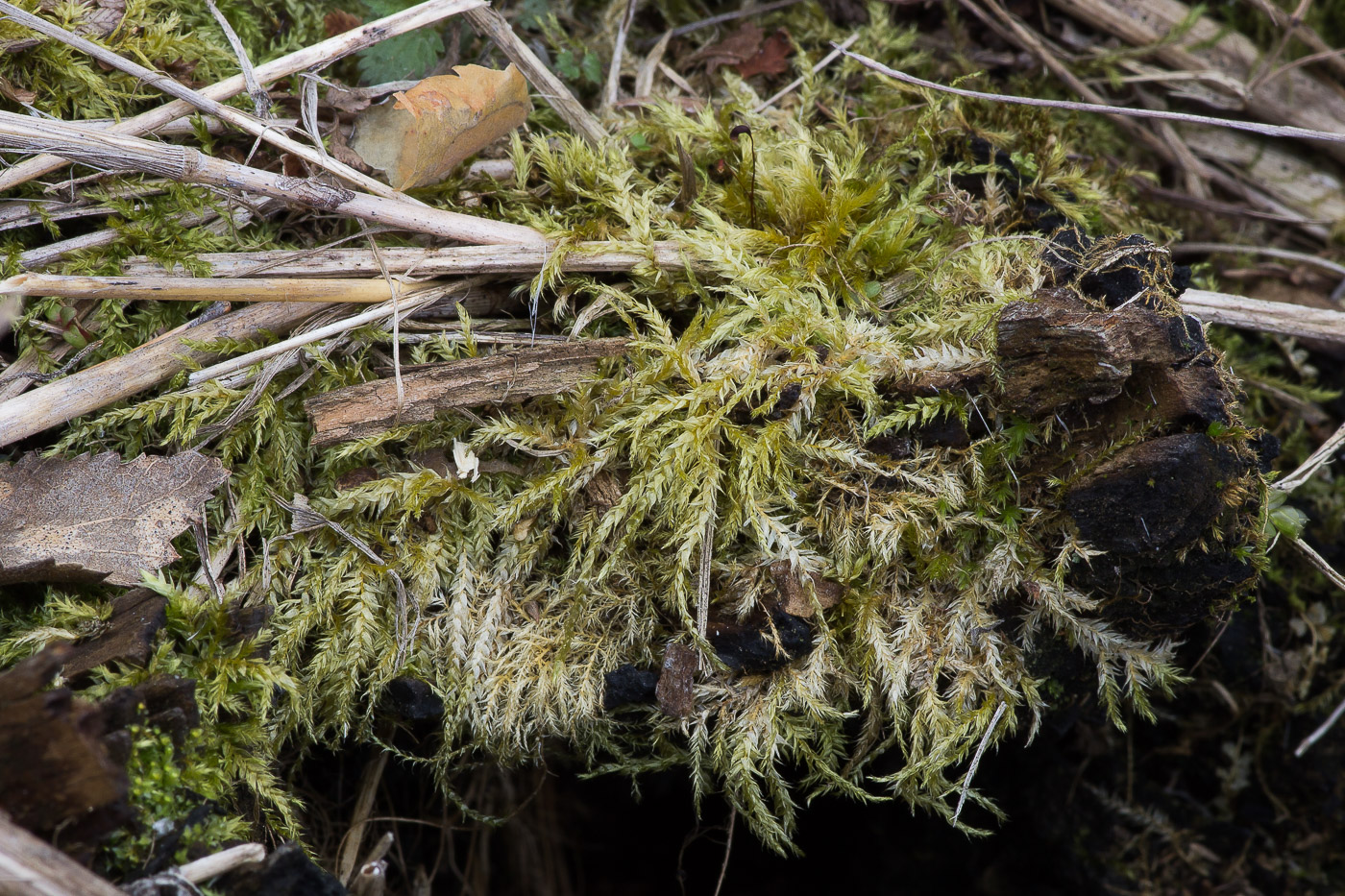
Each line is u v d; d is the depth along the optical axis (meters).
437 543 0.36
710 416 0.35
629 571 0.36
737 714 0.36
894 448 0.36
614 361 0.36
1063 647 0.36
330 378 0.36
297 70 0.36
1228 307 0.38
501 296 0.37
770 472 0.35
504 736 0.35
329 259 0.36
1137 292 0.36
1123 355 0.35
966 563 0.36
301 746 0.36
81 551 0.35
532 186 0.37
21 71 0.36
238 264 0.36
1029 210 0.38
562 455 0.36
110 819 0.33
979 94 0.36
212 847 0.34
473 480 0.36
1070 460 0.36
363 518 0.36
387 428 0.35
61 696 0.33
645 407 0.36
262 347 0.36
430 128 0.36
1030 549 0.36
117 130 0.36
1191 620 0.36
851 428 0.36
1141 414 0.35
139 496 0.35
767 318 0.36
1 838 0.32
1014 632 0.36
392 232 0.36
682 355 0.36
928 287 0.36
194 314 0.36
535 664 0.35
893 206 0.37
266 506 0.36
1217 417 0.35
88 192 0.36
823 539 0.36
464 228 0.36
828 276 0.36
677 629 0.36
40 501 0.35
